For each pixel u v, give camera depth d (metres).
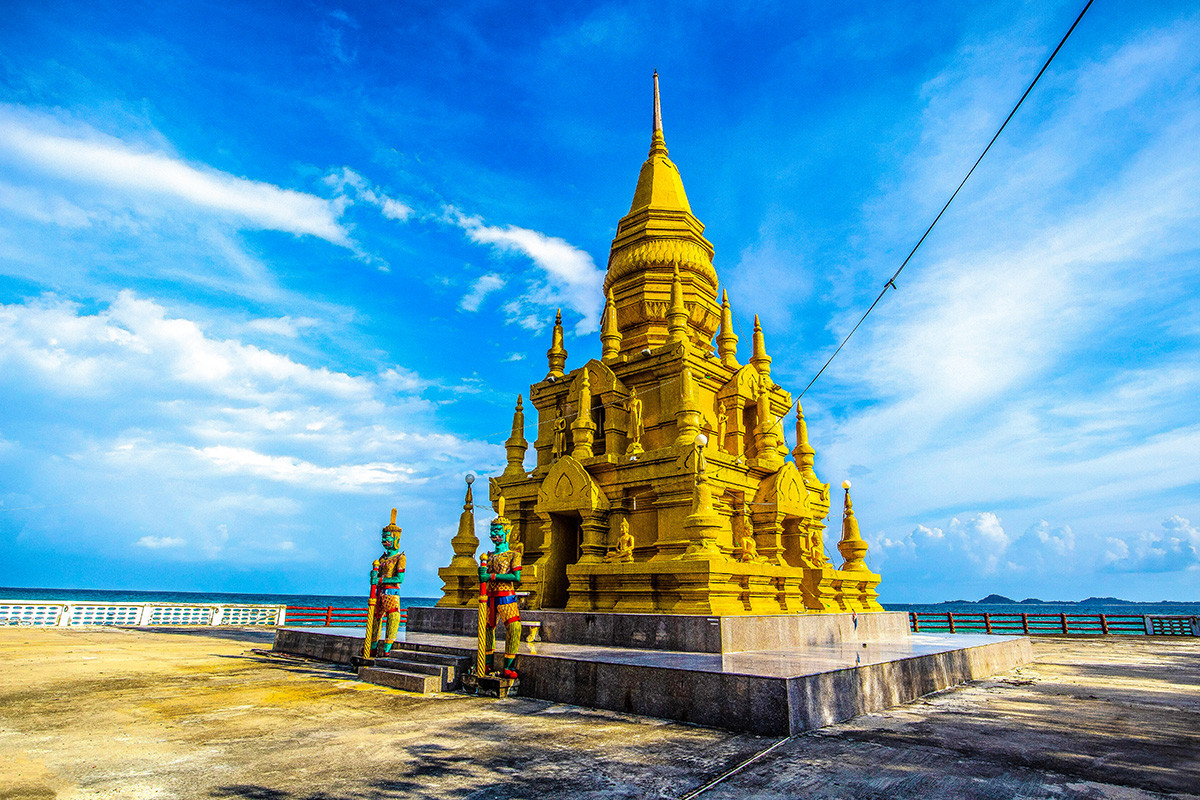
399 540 15.26
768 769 7.23
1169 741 8.53
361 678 13.88
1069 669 17.08
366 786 6.66
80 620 29.75
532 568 20.33
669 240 26.12
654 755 7.84
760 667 10.38
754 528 21.20
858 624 18.52
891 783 6.72
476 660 12.59
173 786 6.59
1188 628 34.66
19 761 7.45
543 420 25.11
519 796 6.38
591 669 11.12
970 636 19.42
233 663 16.66
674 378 21.67
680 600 16.52
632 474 20.20
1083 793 6.41
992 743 8.34
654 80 30.67
